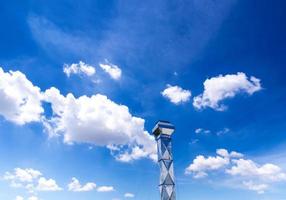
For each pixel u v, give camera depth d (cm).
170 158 6781
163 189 6450
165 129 6944
